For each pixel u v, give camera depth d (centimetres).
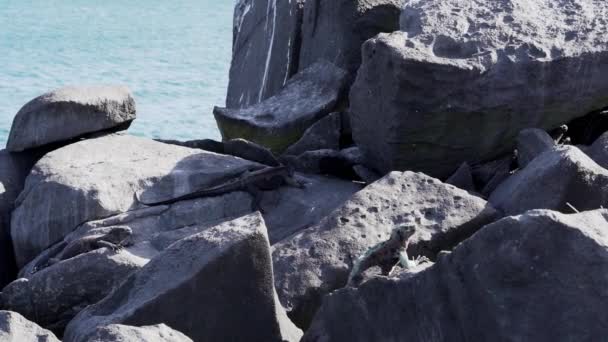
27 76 4256
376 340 720
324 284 919
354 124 1270
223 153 1363
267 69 1850
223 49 5422
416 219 971
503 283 621
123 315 791
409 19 1230
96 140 1323
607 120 1270
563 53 1156
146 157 1266
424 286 675
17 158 1362
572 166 934
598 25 1199
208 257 795
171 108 3550
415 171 1209
